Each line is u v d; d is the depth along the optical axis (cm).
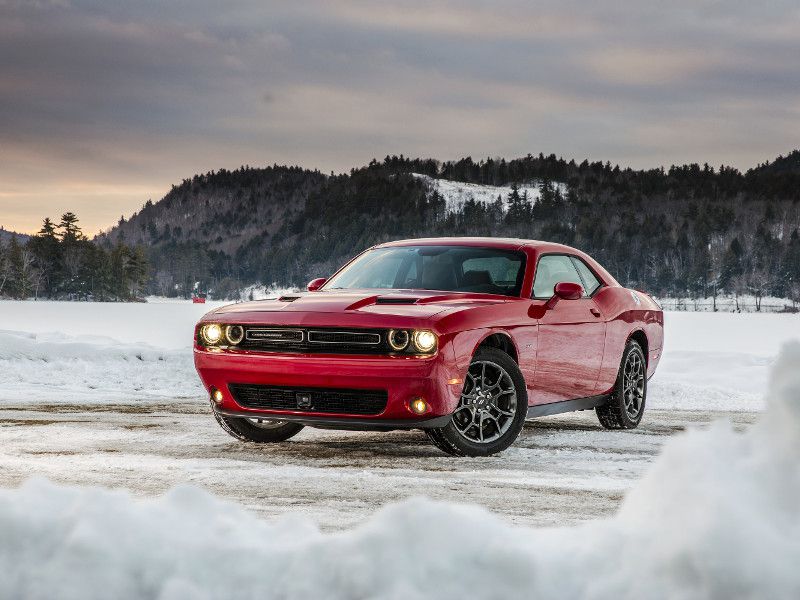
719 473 189
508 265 649
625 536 194
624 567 187
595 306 689
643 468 538
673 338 3769
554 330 629
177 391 1016
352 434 677
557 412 648
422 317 545
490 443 579
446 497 430
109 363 1141
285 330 562
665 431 732
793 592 167
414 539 197
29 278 18612
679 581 177
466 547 196
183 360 1175
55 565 205
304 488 451
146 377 1086
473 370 575
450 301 586
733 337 3944
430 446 616
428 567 192
